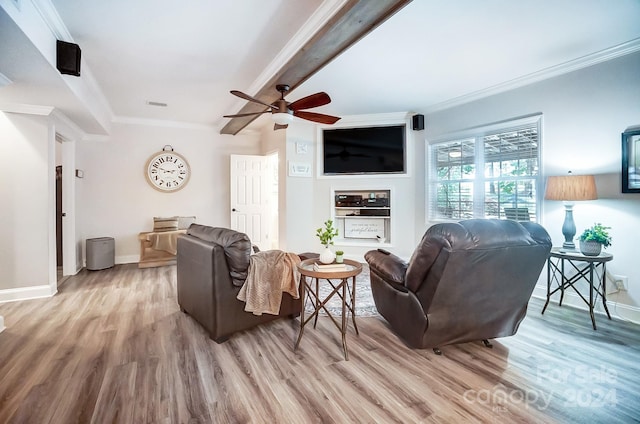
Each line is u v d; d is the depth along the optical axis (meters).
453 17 2.40
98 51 2.92
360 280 4.25
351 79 3.64
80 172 4.82
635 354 2.25
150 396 1.76
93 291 3.74
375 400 1.74
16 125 3.42
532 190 3.61
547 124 3.41
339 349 2.33
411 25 2.51
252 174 5.97
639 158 2.76
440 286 1.98
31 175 3.49
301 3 2.24
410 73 3.47
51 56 2.41
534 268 2.16
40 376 1.95
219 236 2.52
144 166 5.45
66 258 4.47
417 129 4.88
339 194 5.51
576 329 2.68
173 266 5.04
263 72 3.36
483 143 4.12
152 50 2.91
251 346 2.37
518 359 2.19
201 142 5.89
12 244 3.41
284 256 2.60
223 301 2.41
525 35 2.67
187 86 3.83
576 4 2.25
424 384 1.89
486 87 3.89
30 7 2.05
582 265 3.15
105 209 5.20
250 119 4.91
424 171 4.88
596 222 3.05
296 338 2.52
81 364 2.10
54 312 3.04
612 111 2.93
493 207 4.02
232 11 2.33
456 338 2.21
